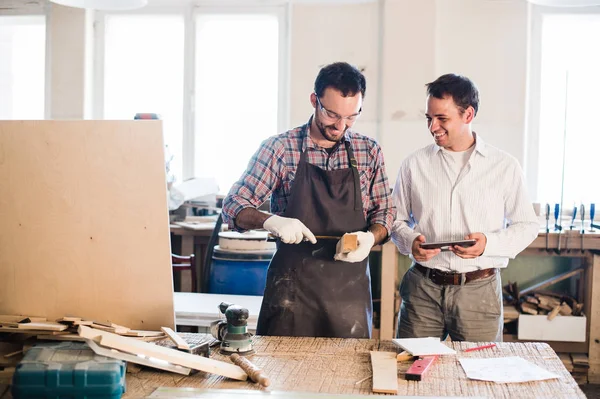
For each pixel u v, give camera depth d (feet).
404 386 5.65
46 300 6.73
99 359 5.32
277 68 16.17
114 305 6.72
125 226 6.61
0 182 6.63
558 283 15.02
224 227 14.79
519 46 14.94
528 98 15.31
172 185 15.21
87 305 6.72
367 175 8.30
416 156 9.32
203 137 16.56
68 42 16.08
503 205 9.01
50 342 6.02
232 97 16.40
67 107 16.22
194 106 16.39
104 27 16.39
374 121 15.38
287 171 8.16
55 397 5.08
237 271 13.14
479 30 15.02
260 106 16.38
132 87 16.65
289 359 6.35
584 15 15.05
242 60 16.31
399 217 9.36
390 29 15.10
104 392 5.11
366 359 6.35
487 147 9.05
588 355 13.61
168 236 6.59
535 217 8.93
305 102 15.70
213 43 16.34
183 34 16.37
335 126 7.68
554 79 15.39
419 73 15.08
